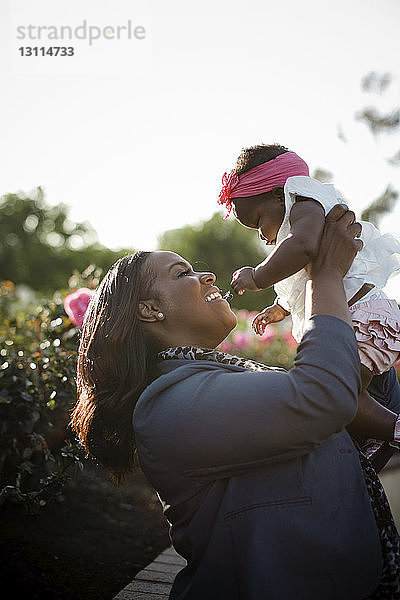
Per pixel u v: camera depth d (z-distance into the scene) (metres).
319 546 1.66
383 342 2.02
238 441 1.68
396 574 1.79
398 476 5.30
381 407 2.06
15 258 41.06
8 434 3.51
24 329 4.45
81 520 4.72
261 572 1.62
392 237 2.19
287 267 1.86
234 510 1.71
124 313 2.02
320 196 2.00
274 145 2.42
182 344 2.03
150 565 3.53
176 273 2.06
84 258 41.84
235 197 2.39
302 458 1.74
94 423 2.10
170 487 1.81
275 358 7.96
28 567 3.52
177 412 1.75
